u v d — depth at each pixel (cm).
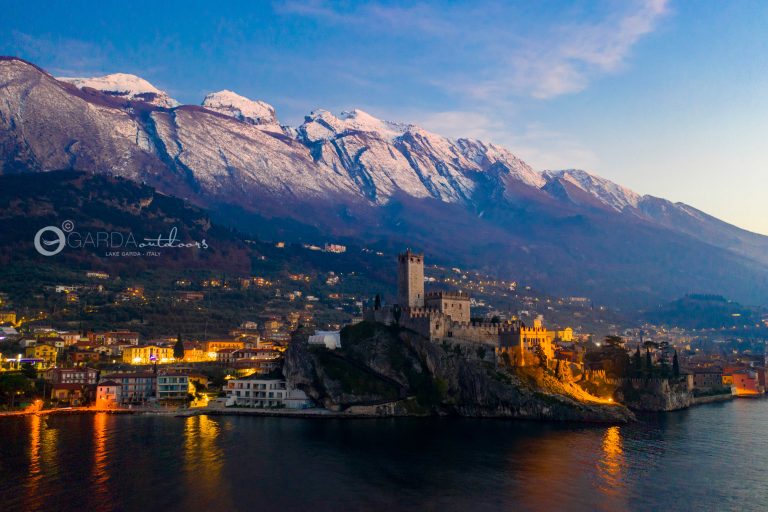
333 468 18788
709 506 15875
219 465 19038
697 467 19088
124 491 16675
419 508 15700
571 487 17175
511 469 18762
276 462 19375
